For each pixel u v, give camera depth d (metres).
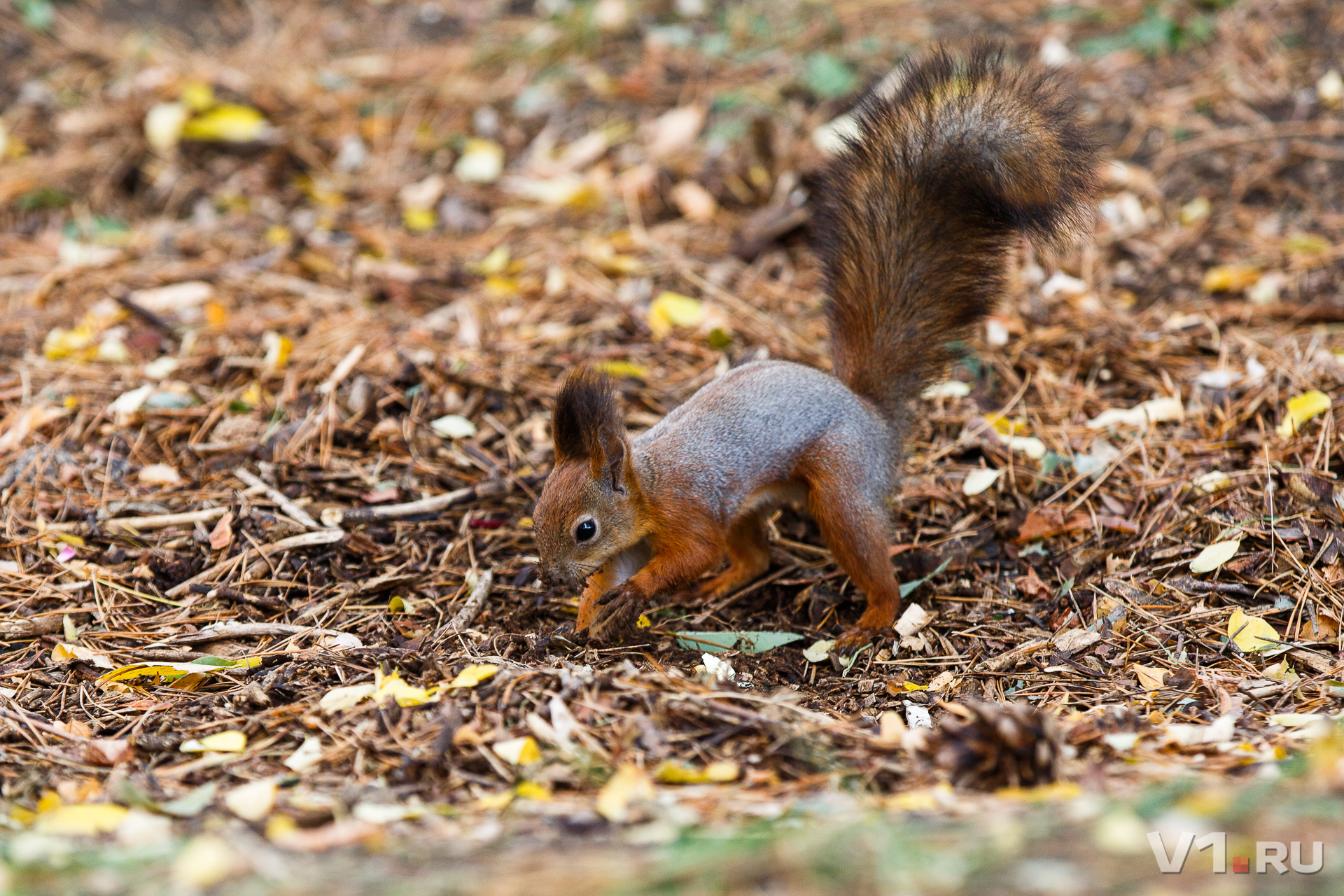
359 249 14.48
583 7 18.23
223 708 7.53
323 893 4.62
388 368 11.66
